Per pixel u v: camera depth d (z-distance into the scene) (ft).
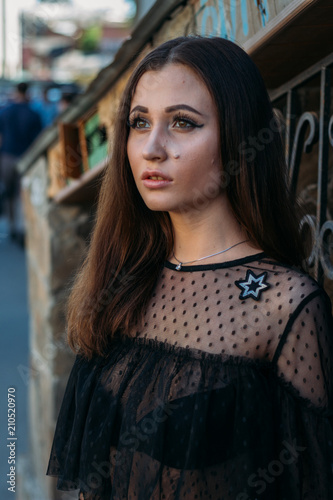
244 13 4.75
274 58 4.75
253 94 3.87
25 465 13.00
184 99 3.78
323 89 4.71
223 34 5.10
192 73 3.82
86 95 7.86
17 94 27.91
